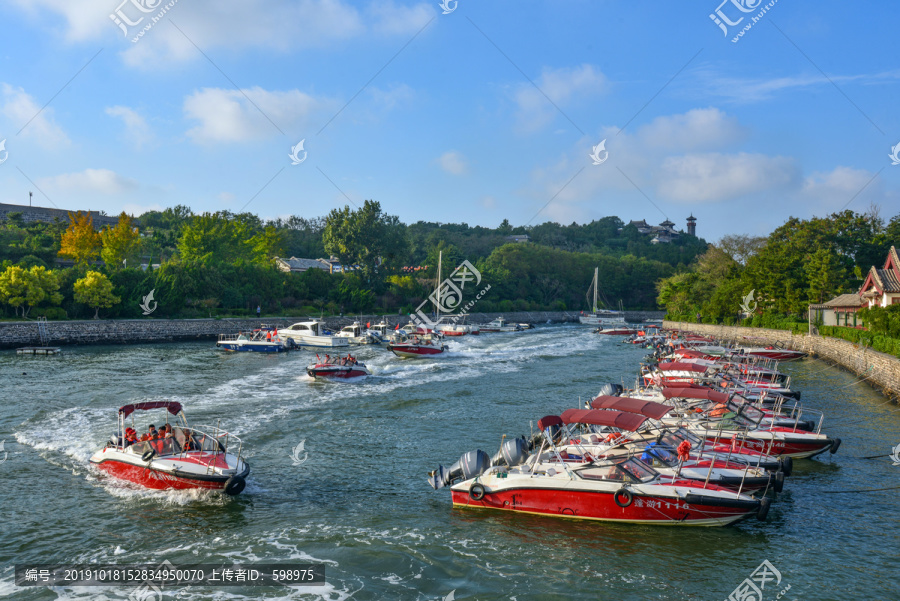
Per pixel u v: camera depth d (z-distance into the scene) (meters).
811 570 12.94
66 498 16.64
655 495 14.79
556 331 93.50
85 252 77.06
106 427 24.16
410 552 13.57
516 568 12.92
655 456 16.30
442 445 22.44
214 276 78.88
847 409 28.92
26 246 77.88
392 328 86.75
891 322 39.50
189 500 16.64
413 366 45.53
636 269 152.38
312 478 18.70
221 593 11.77
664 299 109.81
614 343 69.56
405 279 107.44
